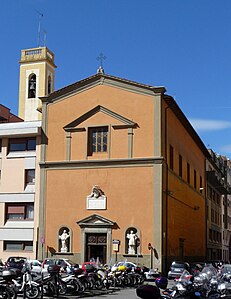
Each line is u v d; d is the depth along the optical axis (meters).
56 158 40.31
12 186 41.12
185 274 17.72
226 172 84.44
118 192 37.94
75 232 38.53
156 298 10.70
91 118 39.97
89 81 40.56
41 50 69.12
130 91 39.31
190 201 50.25
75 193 39.09
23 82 68.81
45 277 23.59
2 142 42.19
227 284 18.72
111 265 34.97
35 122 41.53
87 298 23.52
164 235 37.25
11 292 19.58
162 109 38.88
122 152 38.59
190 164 51.78
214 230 68.75
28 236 39.72
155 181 37.22
